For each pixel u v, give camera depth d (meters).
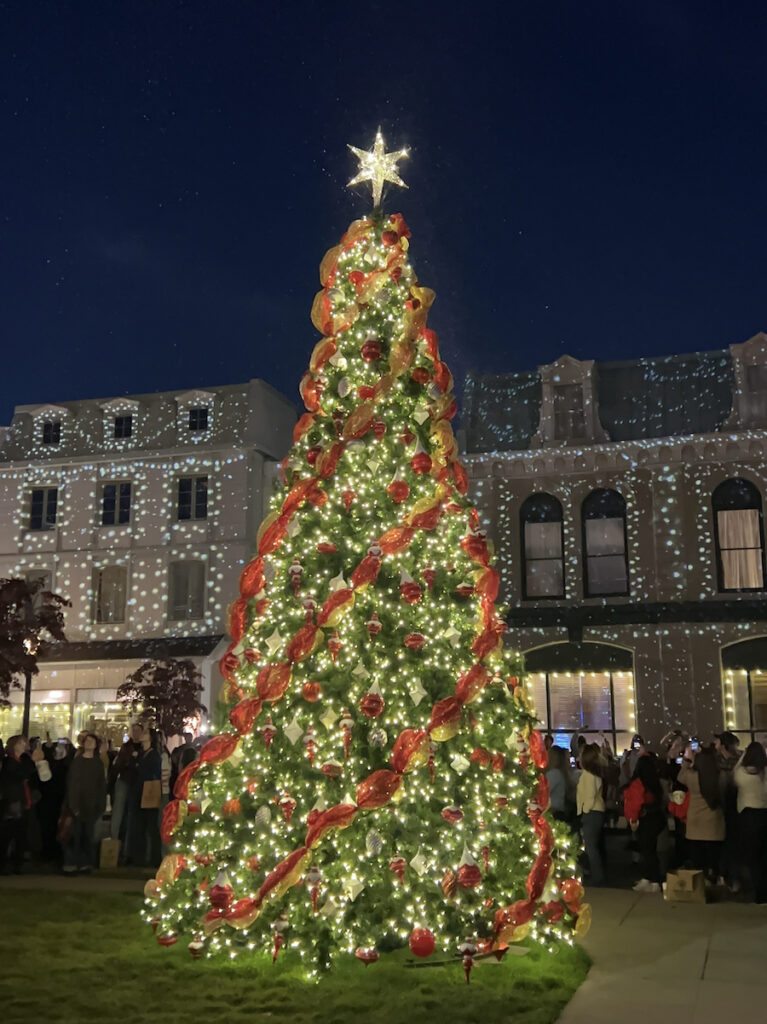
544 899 8.76
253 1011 7.07
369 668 8.69
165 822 9.16
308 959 8.14
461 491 10.16
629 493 28.20
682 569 27.47
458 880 8.07
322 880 8.24
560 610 28.14
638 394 29.44
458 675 8.95
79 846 14.23
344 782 8.56
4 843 14.08
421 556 9.20
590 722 27.42
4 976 8.01
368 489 9.30
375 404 9.53
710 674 26.62
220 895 8.18
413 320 9.81
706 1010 7.06
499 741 9.04
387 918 8.33
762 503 27.20
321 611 8.74
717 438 27.48
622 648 27.41
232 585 32.59
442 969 8.12
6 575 34.50
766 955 8.74
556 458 28.62
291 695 8.91
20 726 32.94
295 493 9.45
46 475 34.91
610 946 9.15
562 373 29.42
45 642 28.83
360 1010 7.06
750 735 26.17
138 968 8.21
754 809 11.59
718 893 12.38
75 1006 7.17
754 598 26.95
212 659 31.42
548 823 9.09
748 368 28.22
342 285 10.27
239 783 8.97
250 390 33.97
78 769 14.16
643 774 12.94
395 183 10.64
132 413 34.78
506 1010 7.00
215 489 33.31
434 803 8.53
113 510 34.31
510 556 28.70
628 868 15.18
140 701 29.67
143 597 33.25
